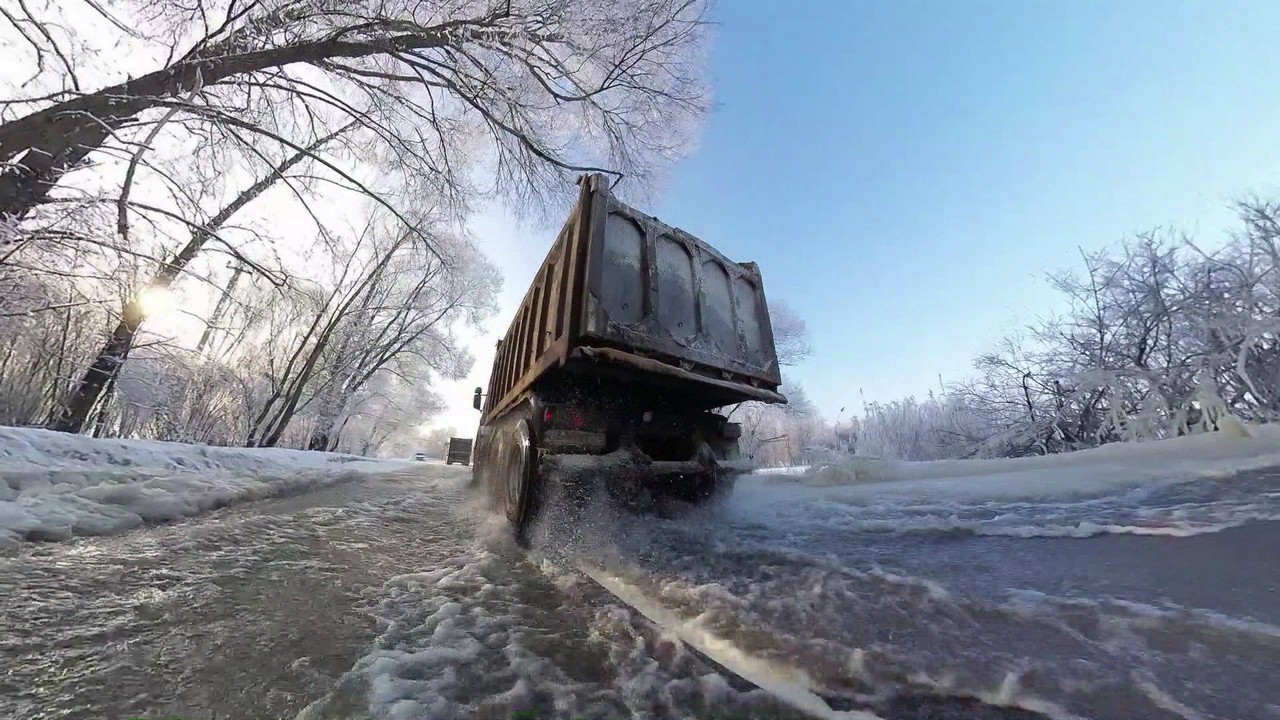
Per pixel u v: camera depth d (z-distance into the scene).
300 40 7.07
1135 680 1.47
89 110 5.86
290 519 4.51
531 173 10.13
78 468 5.18
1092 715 1.33
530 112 9.46
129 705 1.45
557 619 2.21
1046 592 2.25
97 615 2.10
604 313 3.94
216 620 2.10
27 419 9.35
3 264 5.91
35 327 7.85
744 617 2.15
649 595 2.51
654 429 4.63
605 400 4.46
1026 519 3.78
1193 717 1.28
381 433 32.88
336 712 1.42
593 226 4.09
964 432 17.62
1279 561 2.32
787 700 1.49
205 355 11.80
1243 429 6.04
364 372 23.48
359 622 2.12
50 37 5.83
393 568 3.05
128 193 6.28
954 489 5.45
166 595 2.38
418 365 27.12
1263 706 1.31
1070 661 1.62
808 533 3.83
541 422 4.14
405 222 8.41
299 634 1.98
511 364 6.39
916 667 1.64
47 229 5.95
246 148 7.32
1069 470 5.67
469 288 20.97
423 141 8.98
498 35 8.23
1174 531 3.00
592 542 3.60
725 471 4.83
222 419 16.23
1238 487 4.14
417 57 7.90
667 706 1.47
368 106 8.71
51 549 3.02
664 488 4.43
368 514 5.09
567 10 8.02
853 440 26.73
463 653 1.82
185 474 6.00
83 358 9.18
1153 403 12.02
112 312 7.92
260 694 1.51
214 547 3.33
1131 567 2.47
